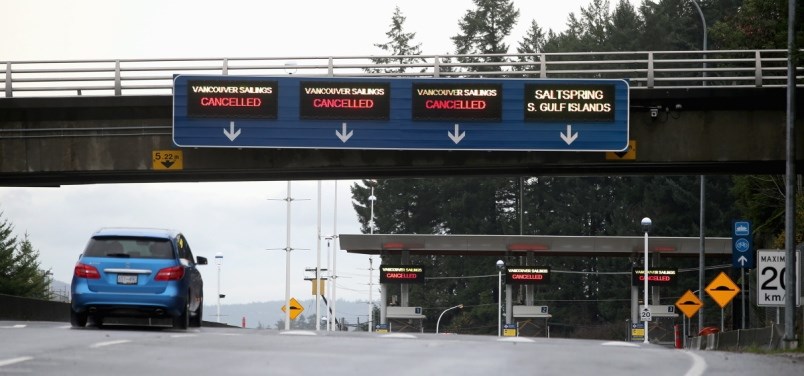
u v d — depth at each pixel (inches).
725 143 2458.2
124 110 2516.0
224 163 2532.0
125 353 972.6
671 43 6348.4
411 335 1519.4
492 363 939.3
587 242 4087.1
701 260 3294.8
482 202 6879.9
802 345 1640.0
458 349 1105.4
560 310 6491.1
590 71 2493.8
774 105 2450.8
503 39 7170.3
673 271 3944.4
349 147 2487.7
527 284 4028.1
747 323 3946.9
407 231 7017.7
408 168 2541.8
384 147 2486.5
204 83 2491.4
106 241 1496.1
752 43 3356.3
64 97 2501.2
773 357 1185.4
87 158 2518.5
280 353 1003.9
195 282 1610.5
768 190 3449.8
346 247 4045.3
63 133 2516.0
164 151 2522.1
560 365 938.1
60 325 1676.9
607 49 6614.2
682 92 2455.7
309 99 2495.1
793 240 1786.4
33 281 7209.6
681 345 3521.2
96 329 1467.8
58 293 6619.1
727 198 5851.4
